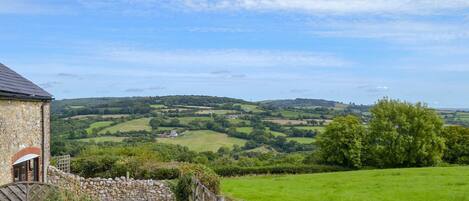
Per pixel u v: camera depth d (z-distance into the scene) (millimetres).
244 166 49656
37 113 21062
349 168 56844
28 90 20125
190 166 28031
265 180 39438
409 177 37625
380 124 58906
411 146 58438
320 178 39781
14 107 18266
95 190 25844
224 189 32281
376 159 58594
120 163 31859
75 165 32844
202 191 19172
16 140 18453
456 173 39656
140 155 40062
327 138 57688
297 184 35656
